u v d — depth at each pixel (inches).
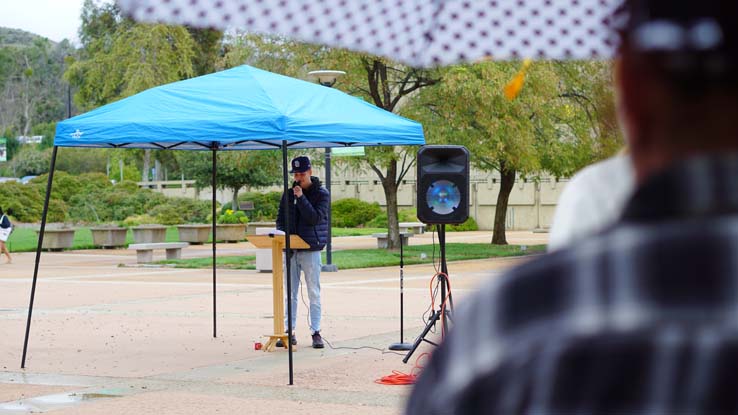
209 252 1336.1
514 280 44.5
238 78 411.5
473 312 44.8
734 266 41.0
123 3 75.3
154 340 500.1
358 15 81.4
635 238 43.0
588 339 41.4
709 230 41.9
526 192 2046.0
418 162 396.5
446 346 45.1
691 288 41.3
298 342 489.7
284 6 78.9
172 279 889.5
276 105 390.3
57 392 366.6
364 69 1136.8
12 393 364.8
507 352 42.5
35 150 3479.3
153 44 1749.5
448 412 43.2
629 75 44.9
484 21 83.4
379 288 766.5
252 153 1252.5
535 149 1168.8
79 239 1647.4
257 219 1995.6
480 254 1178.0
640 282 41.9
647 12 43.4
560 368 41.5
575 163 1182.9
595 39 81.4
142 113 394.3
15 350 467.8
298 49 1120.2
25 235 1699.1
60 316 605.6
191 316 601.9
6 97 4224.9
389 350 458.3
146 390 369.4
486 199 2091.5
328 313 607.2
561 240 67.6
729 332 40.2
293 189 461.1
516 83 81.8
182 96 401.1
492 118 1088.2
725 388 39.9
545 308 43.0
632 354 40.9
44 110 4352.9
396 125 416.5
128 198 1972.2
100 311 631.8
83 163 3213.6
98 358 445.4
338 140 394.0
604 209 61.2
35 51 4345.5
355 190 2224.4
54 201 1989.4
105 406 339.0
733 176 42.4
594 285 42.6
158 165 2891.2
